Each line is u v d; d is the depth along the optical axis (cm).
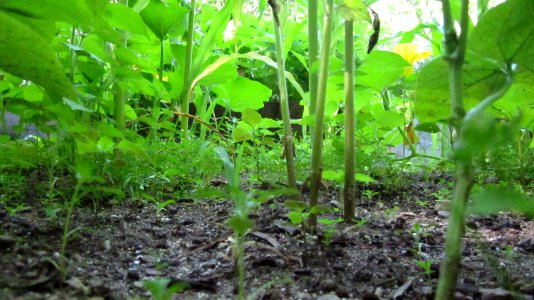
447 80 39
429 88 40
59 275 35
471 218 62
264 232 51
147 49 104
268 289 36
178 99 103
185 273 39
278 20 57
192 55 102
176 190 73
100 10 43
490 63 36
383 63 69
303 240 48
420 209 69
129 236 49
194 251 45
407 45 117
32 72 42
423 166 91
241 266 31
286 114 57
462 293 36
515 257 46
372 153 82
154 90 96
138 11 81
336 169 82
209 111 118
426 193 78
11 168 68
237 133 58
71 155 60
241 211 31
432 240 51
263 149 90
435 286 37
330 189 80
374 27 50
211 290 36
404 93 100
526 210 20
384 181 80
